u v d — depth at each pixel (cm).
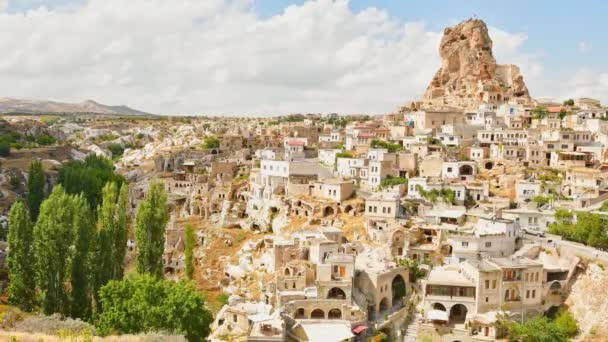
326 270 12050
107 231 11869
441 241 13650
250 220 18300
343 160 18850
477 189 16050
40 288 10612
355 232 14938
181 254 17175
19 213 10869
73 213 11025
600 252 11700
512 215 14300
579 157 17875
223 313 12081
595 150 18162
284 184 18312
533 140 19338
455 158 18638
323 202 16462
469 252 12694
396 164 18200
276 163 18625
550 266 12144
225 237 17588
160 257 13050
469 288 11438
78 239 10812
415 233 14000
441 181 16400
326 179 17775
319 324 10838
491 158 18738
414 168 18075
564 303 11669
